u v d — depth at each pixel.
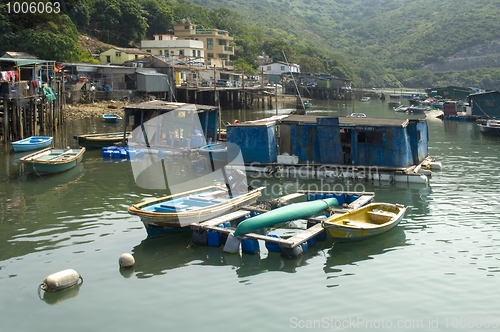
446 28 161.00
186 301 8.78
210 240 11.51
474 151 25.91
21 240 11.95
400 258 10.66
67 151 22.61
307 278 9.72
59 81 35.34
